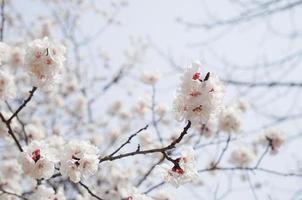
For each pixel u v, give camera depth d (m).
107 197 6.67
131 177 7.99
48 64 3.74
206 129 6.63
